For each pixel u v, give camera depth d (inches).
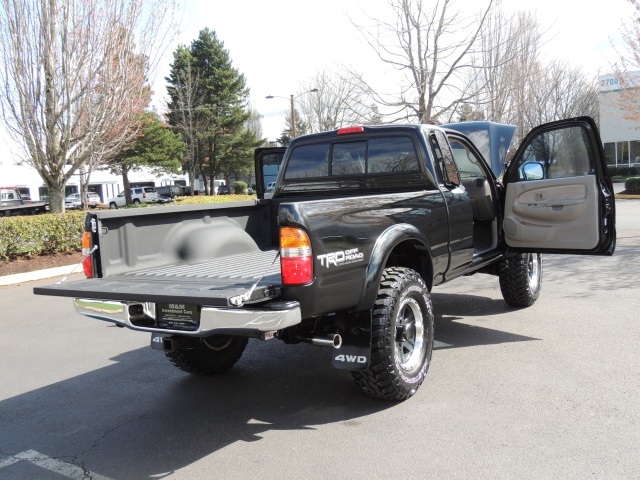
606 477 118.7
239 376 200.5
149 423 163.8
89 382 203.8
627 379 171.9
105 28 583.8
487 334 227.3
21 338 275.1
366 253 152.3
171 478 130.9
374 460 132.5
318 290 136.9
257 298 128.1
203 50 1909.4
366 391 160.6
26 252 505.0
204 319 133.0
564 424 144.3
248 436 150.7
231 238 192.1
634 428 140.2
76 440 154.9
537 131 222.8
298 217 133.5
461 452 133.3
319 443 143.6
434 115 558.3
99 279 154.9
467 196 209.0
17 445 153.6
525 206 225.5
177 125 1840.6
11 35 545.6
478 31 536.7
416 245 175.5
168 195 2174.0
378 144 203.6
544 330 228.7
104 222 155.6
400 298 158.2
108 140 638.5
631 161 1592.0
